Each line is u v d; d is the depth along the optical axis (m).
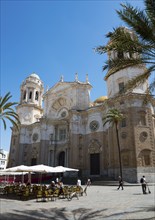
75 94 51.81
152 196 18.34
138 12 11.48
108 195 20.39
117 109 38.66
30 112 62.62
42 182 43.69
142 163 33.56
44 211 12.85
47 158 52.59
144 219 9.80
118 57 13.48
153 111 40.69
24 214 11.91
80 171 44.25
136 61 12.70
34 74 69.62
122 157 35.28
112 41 12.38
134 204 14.41
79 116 49.16
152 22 11.47
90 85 53.72
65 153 50.19
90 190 25.86
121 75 42.38
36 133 57.91
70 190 20.06
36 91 67.56
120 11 11.79
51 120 55.06
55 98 57.44
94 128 46.03
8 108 28.89
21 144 58.66
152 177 33.12
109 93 44.69
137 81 15.18
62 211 12.75
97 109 46.41
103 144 43.00
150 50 11.94
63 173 45.44
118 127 37.66
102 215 11.12
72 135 46.44
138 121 36.03
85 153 45.81
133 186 29.72
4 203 16.91
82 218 10.57
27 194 19.64
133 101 37.06
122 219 9.95
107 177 36.88
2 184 41.00
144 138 35.22
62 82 56.69
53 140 53.62
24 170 22.16
